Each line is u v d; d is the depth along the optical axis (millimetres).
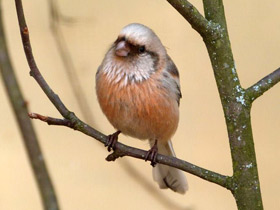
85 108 10102
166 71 8141
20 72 12578
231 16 12938
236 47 12844
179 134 12453
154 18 12688
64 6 12297
